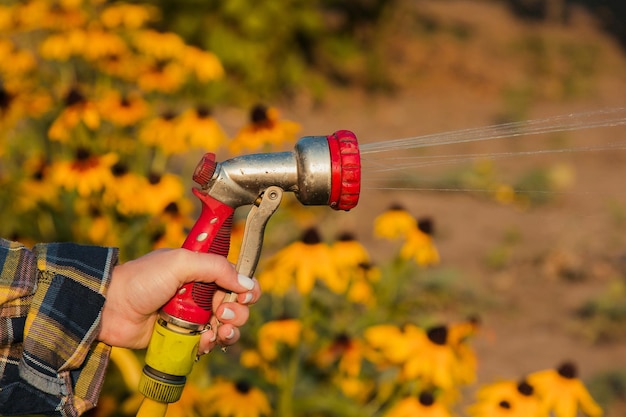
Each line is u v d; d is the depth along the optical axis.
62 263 1.31
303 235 2.63
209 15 8.12
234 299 1.30
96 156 3.10
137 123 3.75
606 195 6.64
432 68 10.55
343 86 9.46
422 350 2.28
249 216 1.27
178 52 3.96
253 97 8.21
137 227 3.07
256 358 2.62
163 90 3.89
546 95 10.03
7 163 3.65
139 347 1.37
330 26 10.34
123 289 1.31
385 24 10.52
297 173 1.25
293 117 8.27
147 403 1.30
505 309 4.69
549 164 7.23
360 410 2.50
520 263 5.36
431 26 12.16
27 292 1.27
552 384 2.29
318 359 2.61
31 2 3.79
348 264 2.65
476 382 3.80
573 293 4.97
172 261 1.28
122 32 4.05
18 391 1.29
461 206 6.29
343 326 2.70
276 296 2.96
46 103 3.55
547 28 12.89
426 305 4.43
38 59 4.29
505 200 6.51
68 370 1.30
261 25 8.15
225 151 6.05
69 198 3.22
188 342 1.28
